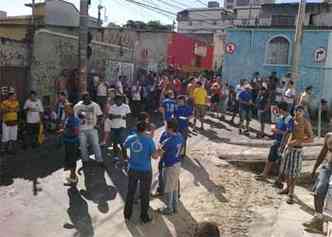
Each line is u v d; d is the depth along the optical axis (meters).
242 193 9.86
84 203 8.36
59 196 8.66
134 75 25.17
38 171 10.21
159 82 20.23
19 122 12.52
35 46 14.71
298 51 17.48
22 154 11.73
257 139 15.15
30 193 8.70
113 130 11.40
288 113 10.58
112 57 21.75
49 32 15.47
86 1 14.59
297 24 17.42
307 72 23.58
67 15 24.81
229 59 25.92
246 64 25.52
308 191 10.38
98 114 10.80
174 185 8.02
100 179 9.85
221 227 7.77
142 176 7.49
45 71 15.42
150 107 19.81
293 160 9.17
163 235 7.25
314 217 7.77
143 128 7.50
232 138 15.23
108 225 7.43
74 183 9.45
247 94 15.96
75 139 9.41
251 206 8.99
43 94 15.41
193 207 8.70
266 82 19.86
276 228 7.74
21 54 14.09
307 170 11.29
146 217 7.64
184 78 25.95
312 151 13.05
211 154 12.82
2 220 7.35
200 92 16.20
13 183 9.23
